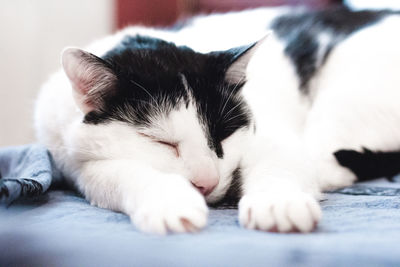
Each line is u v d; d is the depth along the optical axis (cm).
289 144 46
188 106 43
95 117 43
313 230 35
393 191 47
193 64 45
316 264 30
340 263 29
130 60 44
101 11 91
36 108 53
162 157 41
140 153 42
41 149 48
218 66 45
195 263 30
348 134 52
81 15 90
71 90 44
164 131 42
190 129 42
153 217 33
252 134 45
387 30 59
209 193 41
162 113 42
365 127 52
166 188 35
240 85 46
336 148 52
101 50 49
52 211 40
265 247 31
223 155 42
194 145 41
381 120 52
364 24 63
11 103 86
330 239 32
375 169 51
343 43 61
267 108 50
